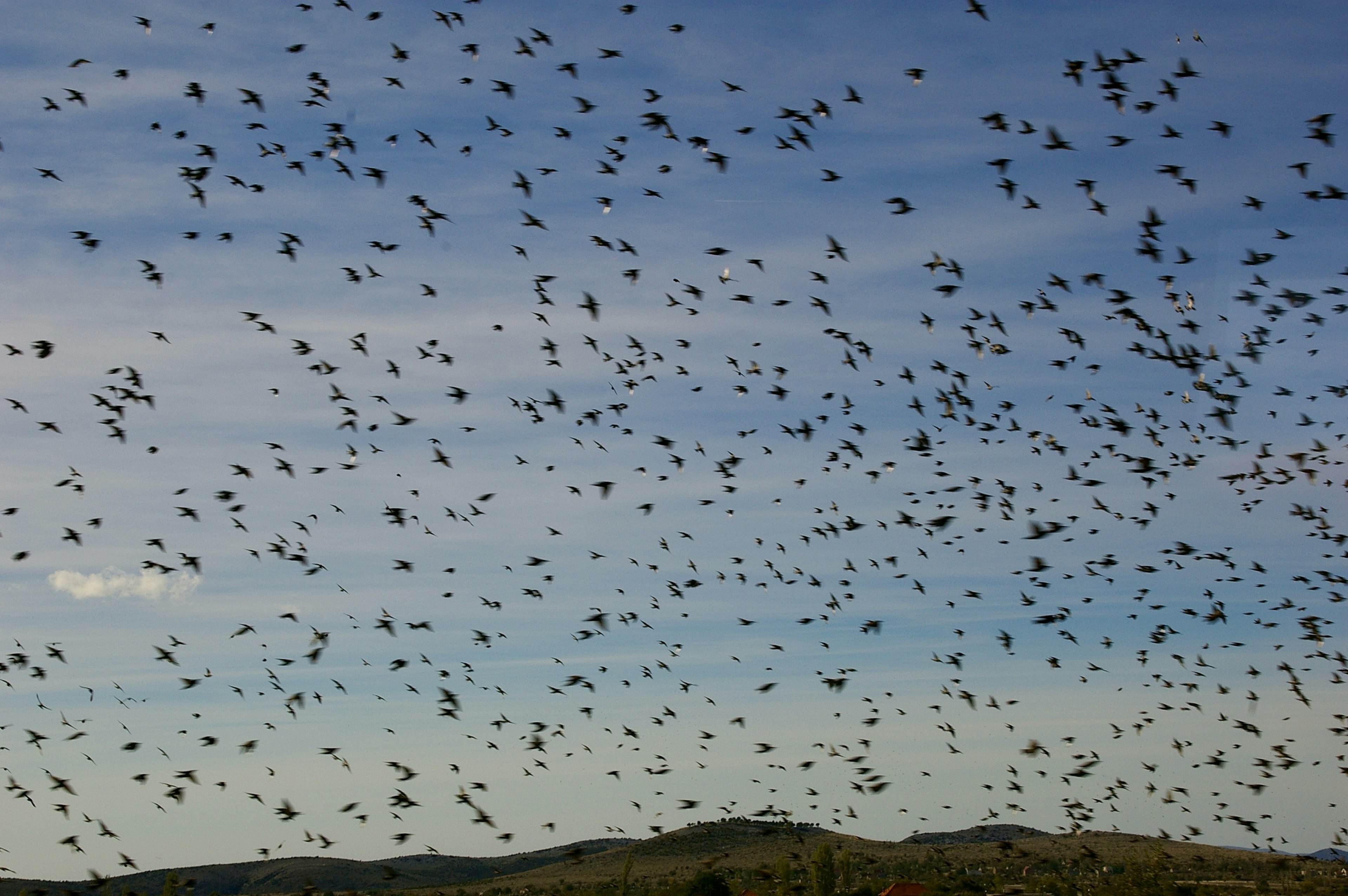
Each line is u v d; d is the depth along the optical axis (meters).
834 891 105.19
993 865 92.00
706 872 80.94
